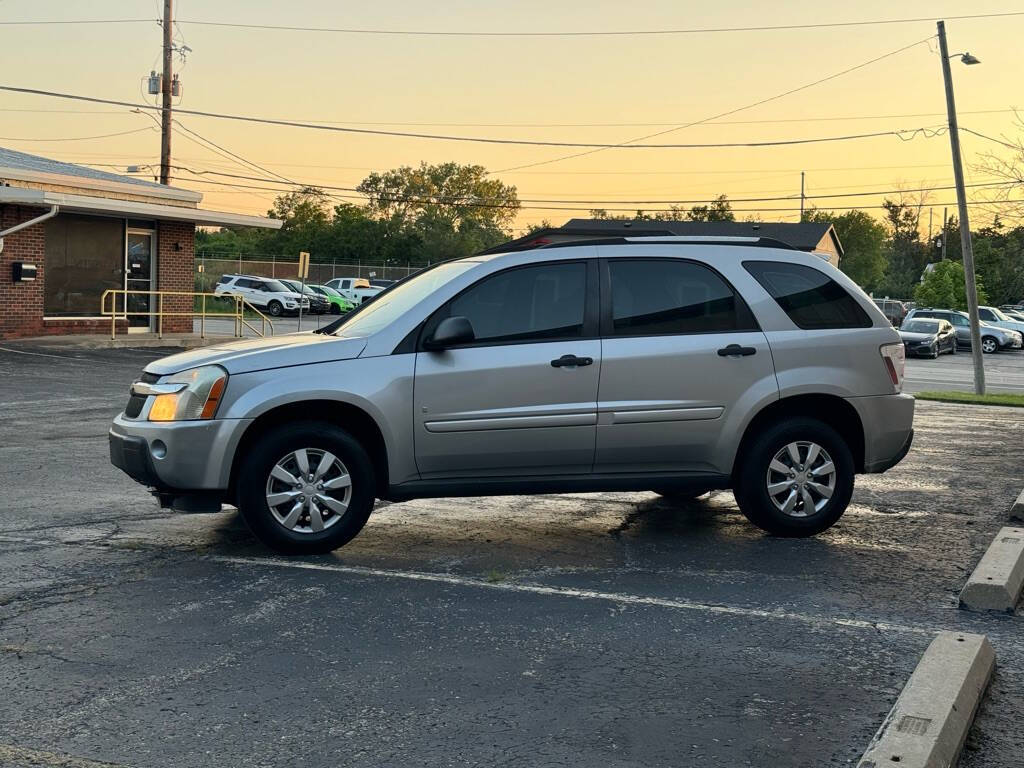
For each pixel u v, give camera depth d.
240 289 52.28
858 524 8.34
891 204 121.38
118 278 27.66
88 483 9.41
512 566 6.86
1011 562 6.52
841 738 4.23
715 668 5.02
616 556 7.17
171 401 6.78
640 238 7.58
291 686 4.71
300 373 6.83
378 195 115.00
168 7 40.47
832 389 7.61
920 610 6.04
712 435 7.41
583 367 7.17
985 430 15.72
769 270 7.71
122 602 5.91
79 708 4.43
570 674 4.91
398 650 5.20
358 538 7.59
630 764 3.97
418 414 6.96
